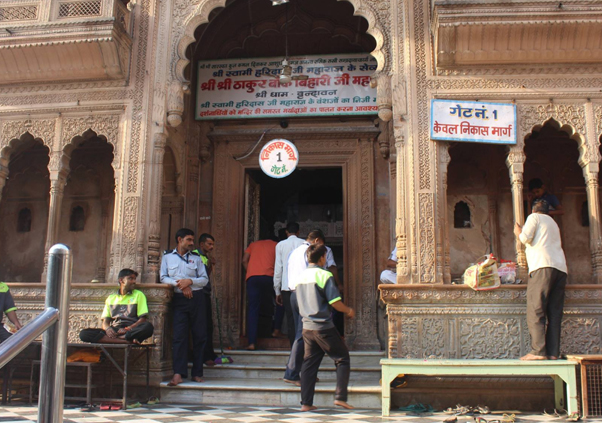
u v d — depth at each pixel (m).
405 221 5.56
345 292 7.10
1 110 6.35
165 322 5.66
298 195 10.87
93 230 7.45
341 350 4.65
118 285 5.63
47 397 2.09
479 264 5.26
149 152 6.08
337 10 7.52
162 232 7.12
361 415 4.55
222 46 7.68
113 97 6.21
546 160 6.96
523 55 5.65
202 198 7.45
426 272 5.41
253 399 5.15
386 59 5.97
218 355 6.38
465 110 5.67
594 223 5.39
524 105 5.70
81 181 7.60
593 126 5.58
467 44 5.60
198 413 4.59
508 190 6.94
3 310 5.38
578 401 4.66
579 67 5.71
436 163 5.61
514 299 5.20
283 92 7.38
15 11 6.26
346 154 7.39
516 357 5.12
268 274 6.66
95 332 4.98
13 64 6.21
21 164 7.70
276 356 6.34
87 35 5.92
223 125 7.59
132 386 5.45
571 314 5.11
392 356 5.23
